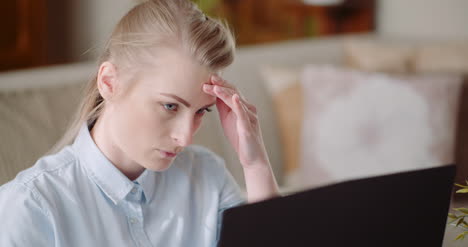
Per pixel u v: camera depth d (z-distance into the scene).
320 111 2.41
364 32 3.53
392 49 2.68
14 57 3.65
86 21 3.89
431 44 2.75
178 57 1.03
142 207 1.20
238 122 1.20
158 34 1.05
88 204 1.14
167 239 1.23
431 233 1.02
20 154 1.62
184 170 1.30
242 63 2.52
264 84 2.53
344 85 2.40
